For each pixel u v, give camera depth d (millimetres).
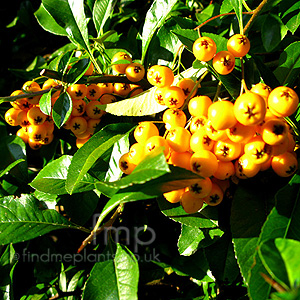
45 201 214
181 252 194
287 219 159
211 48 169
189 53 224
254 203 176
